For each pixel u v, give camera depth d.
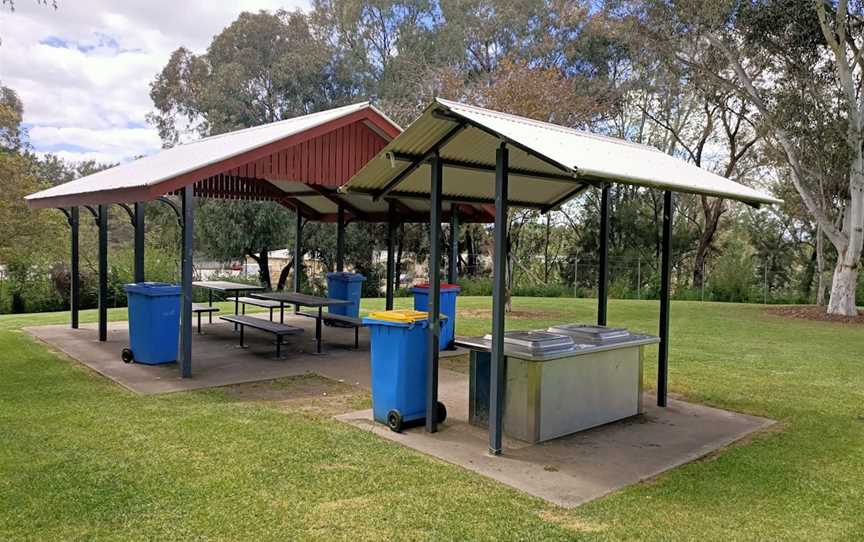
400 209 12.16
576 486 4.06
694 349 10.38
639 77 26.25
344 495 3.78
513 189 6.67
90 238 24.11
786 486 4.13
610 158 4.95
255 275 31.34
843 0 15.01
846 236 17.19
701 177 5.62
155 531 3.25
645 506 3.75
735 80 19.19
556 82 17.03
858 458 4.75
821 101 16.17
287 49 31.31
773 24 16.12
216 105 29.75
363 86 31.39
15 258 21.05
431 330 5.14
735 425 5.66
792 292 25.09
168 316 7.92
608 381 5.63
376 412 5.45
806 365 8.91
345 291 11.61
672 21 17.41
